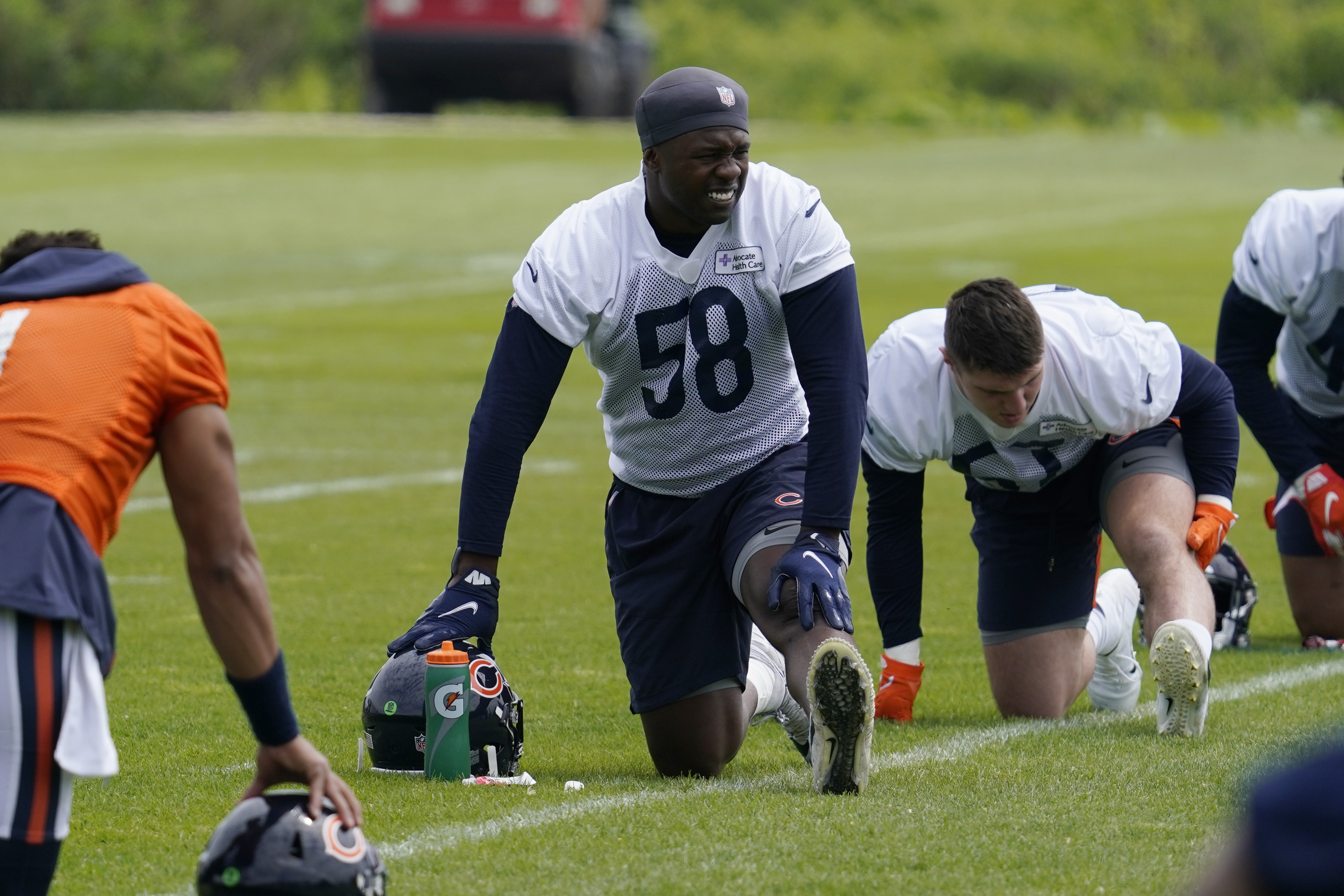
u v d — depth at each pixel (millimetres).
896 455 18438
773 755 18109
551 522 32500
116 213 95625
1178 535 17859
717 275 15781
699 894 12289
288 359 54531
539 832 13922
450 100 151375
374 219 94750
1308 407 23297
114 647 10180
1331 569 23031
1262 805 4770
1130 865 12922
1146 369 17859
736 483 16297
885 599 19016
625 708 19797
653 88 15164
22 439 9891
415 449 40656
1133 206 105688
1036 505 18953
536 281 15711
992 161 135000
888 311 63688
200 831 14234
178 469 10195
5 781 9531
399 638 15016
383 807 14750
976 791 15234
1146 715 19547
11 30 181750
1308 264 21156
